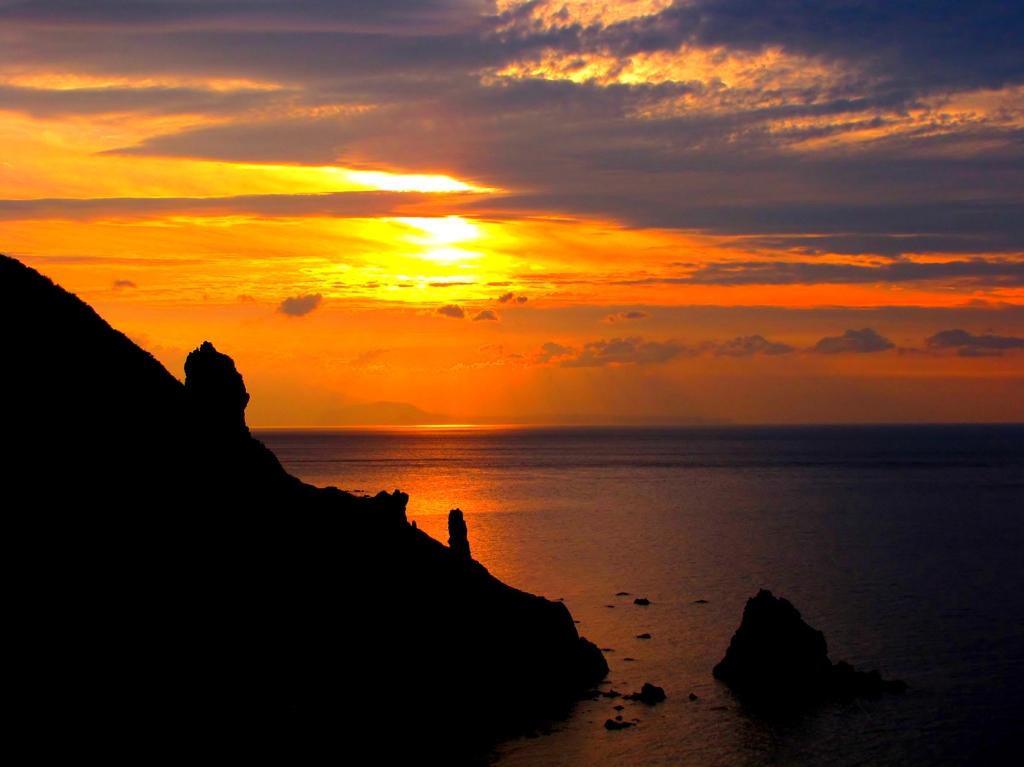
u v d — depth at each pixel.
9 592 42.16
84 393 56.41
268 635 50.50
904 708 59.69
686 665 69.00
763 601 67.00
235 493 60.25
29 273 63.66
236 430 68.06
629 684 64.75
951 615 85.12
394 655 55.91
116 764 37.69
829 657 71.38
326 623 54.59
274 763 42.28
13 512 45.75
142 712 40.84
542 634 66.00
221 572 52.59
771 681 62.97
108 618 44.09
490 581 70.25
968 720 57.66
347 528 66.06
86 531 47.66
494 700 58.16
